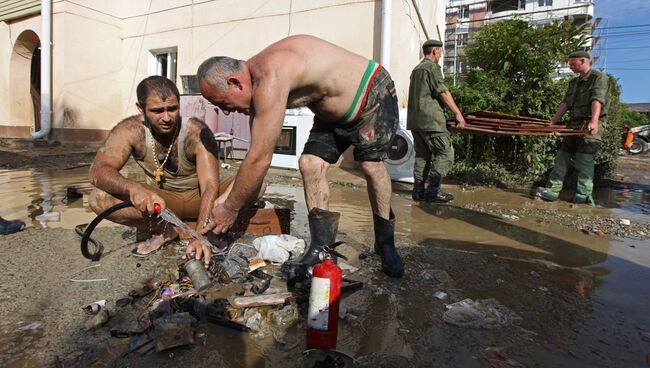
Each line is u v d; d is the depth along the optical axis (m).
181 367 1.58
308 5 8.35
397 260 2.54
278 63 1.95
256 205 3.79
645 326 1.98
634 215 4.43
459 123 4.45
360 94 2.27
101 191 2.64
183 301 1.99
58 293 2.17
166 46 10.71
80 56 10.75
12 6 11.51
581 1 35.44
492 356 1.69
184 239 2.91
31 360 1.59
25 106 12.57
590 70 4.82
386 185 2.52
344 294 2.25
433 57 4.86
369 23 7.69
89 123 11.09
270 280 2.39
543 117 6.36
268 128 1.96
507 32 6.83
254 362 1.62
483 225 3.87
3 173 6.26
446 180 6.46
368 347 1.75
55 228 3.36
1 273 2.41
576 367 1.63
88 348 1.68
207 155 2.64
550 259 2.96
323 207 2.64
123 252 2.79
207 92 1.99
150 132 2.62
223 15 9.62
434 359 1.67
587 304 2.21
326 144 2.57
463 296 2.28
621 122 7.20
